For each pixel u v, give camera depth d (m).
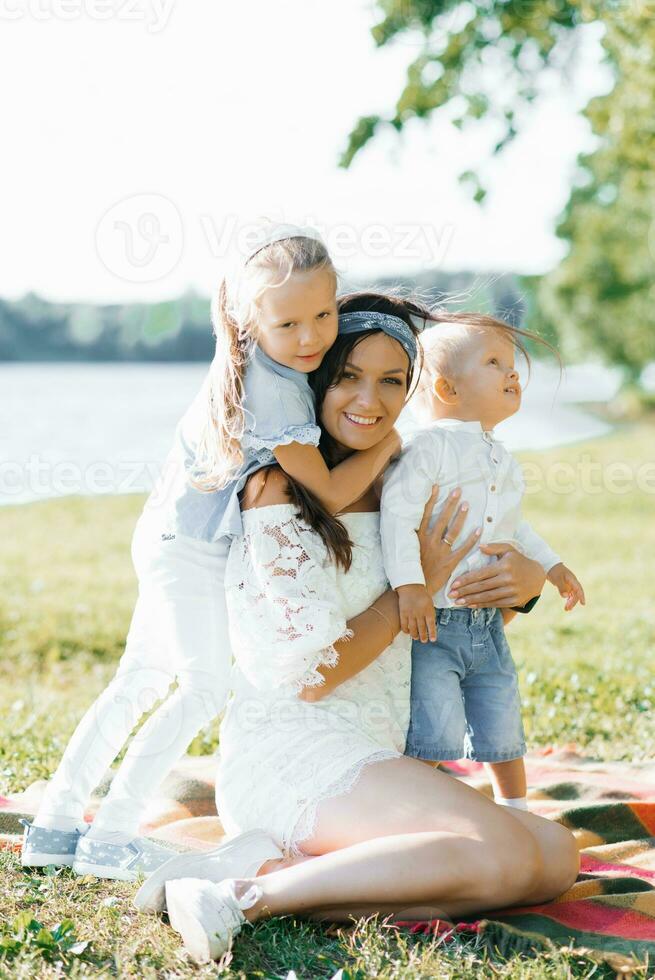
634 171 11.70
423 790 2.52
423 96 10.09
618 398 31.59
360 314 2.89
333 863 2.44
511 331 3.26
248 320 2.82
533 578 3.11
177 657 3.00
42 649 6.24
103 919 2.57
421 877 2.40
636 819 3.34
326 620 2.66
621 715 4.65
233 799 2.77
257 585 2.75
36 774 3.75
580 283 29.56
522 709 4.68
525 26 9.73
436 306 3.36
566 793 3.66
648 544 10.48
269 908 2.46
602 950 2.40
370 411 2.86
